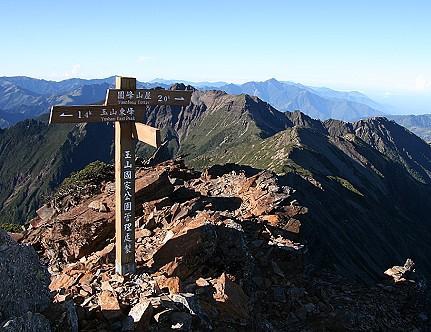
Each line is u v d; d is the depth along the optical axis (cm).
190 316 1152
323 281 2089
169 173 3109
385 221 12075
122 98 1481
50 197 3266
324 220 7688
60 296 1300
